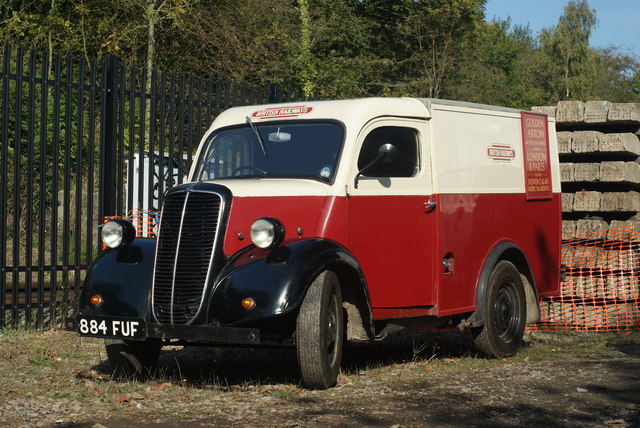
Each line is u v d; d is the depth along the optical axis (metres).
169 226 6.86
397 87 38.91
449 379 7.29
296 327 6.67
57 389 6.89
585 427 5.56
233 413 6.00
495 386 6.94
